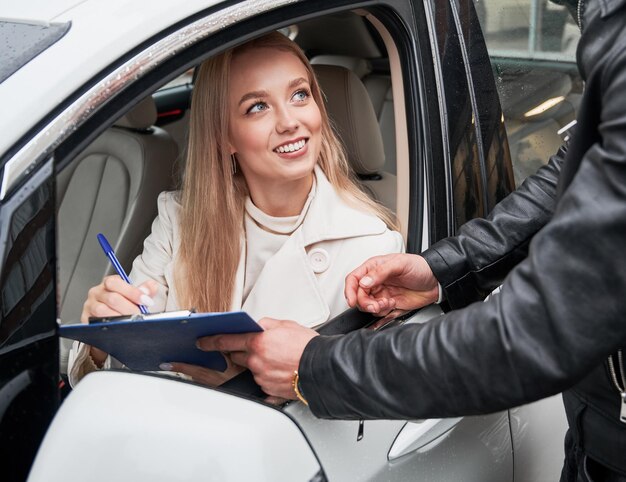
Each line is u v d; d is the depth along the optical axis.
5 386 1.07
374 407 1.11
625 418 1.23
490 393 1.02
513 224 1.48
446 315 1.08
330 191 1.68
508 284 1.02
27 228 1.08
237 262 1.70
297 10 1.34
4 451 1.07
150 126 2.39
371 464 1.36
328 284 1.64
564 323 0.97
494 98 1.65
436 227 1.56
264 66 1.56
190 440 1.05
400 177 1.62
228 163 1.65
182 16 1.21
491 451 1.61
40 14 1.24
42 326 1.11
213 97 1.60
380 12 1.49
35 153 1.09
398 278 1.47
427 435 1.45
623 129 0.94
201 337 1.27
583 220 0.96
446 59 1.57
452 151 1.58
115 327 1.15
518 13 1.69
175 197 1.81
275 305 1.62
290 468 1.08
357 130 1.90
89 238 2.28
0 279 1.06
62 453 1.06
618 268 0.95
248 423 1.07
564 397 1.38
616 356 1.20
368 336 1.13
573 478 1.44
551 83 1.76
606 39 1.00
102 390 1.10
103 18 1.19
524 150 1.74
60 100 1.12
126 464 1.06
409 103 1.56
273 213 1.70
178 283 1.72
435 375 1.05
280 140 1.58
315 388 1.16
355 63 2.48
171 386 1.11
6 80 1.12
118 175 2.29
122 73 1.16
